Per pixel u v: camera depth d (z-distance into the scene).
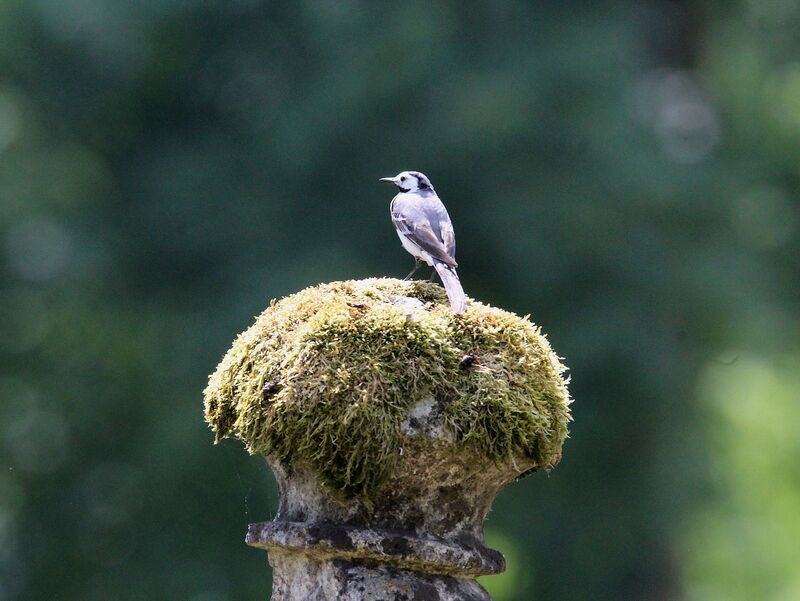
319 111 17.64
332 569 4.47
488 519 17.81
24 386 18.58
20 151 18.17
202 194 18.47
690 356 17.92
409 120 17.52
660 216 17.83
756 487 19.30
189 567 16.83
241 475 15.05
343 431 4.37
